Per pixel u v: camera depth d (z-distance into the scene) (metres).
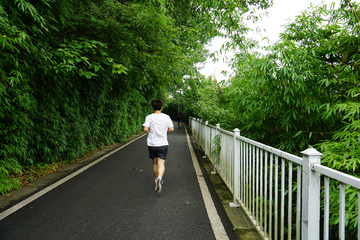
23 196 3.82
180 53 7.71
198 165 6.35
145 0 6.17
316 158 1.55
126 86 10.02
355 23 3.03
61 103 6.19
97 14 5.79
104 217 3.07
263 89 3.46
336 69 3.11
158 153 4.12
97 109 8.54
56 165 5.84
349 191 2.12
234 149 3.52
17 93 4.33
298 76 2.79
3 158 4.29
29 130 5.04
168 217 3.10
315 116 3.16
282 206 2.05
